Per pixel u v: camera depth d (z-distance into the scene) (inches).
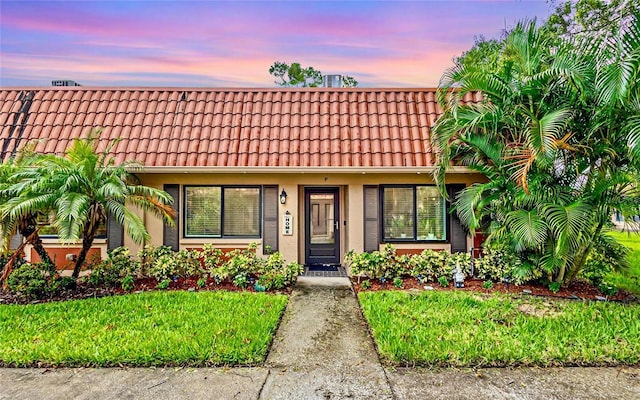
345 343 207.5
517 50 310.0
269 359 187.0
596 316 243.1
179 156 373.1
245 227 386.3
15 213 258.5
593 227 287.3
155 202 318.7
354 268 343.9
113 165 345.7
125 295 291.6
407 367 177.5
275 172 368.5
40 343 198.2
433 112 411.2
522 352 187.0
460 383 163.5
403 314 247.9
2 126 397.7
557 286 309.7
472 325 227.3
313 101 431.8
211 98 433.4
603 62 264.2
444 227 382.6
